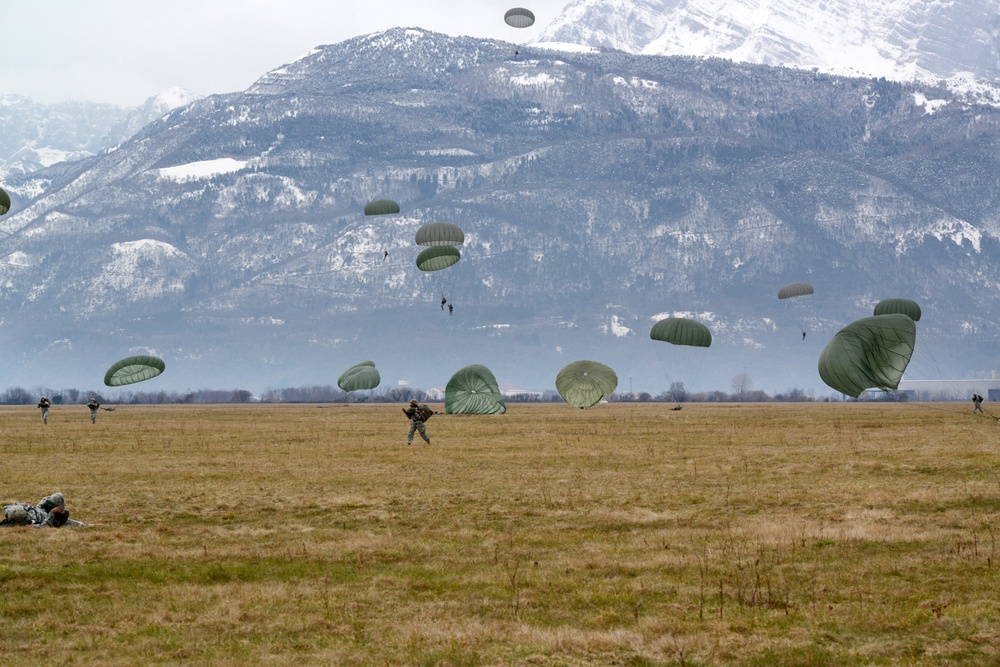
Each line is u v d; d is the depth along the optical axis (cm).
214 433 15650
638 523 5925
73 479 8244
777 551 5044
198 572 4706
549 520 6056
